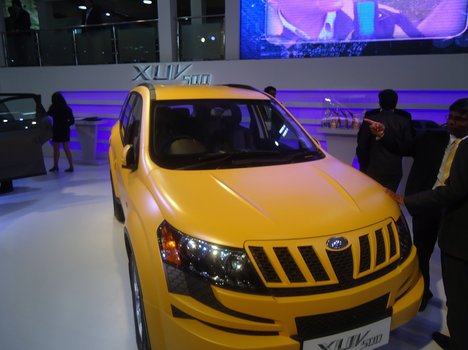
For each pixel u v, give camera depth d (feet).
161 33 24.94
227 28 23.50
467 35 19.99
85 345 7.43
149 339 5.83
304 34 22.66
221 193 6.43
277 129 9.59
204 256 5.32
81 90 26.89
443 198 5.93
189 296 5.28
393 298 5.77
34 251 11.75
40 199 17.35
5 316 8.41
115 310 8.61
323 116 20.90
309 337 5.07
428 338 7.64
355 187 7.06
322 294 5.16
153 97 9.41
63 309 8.66
